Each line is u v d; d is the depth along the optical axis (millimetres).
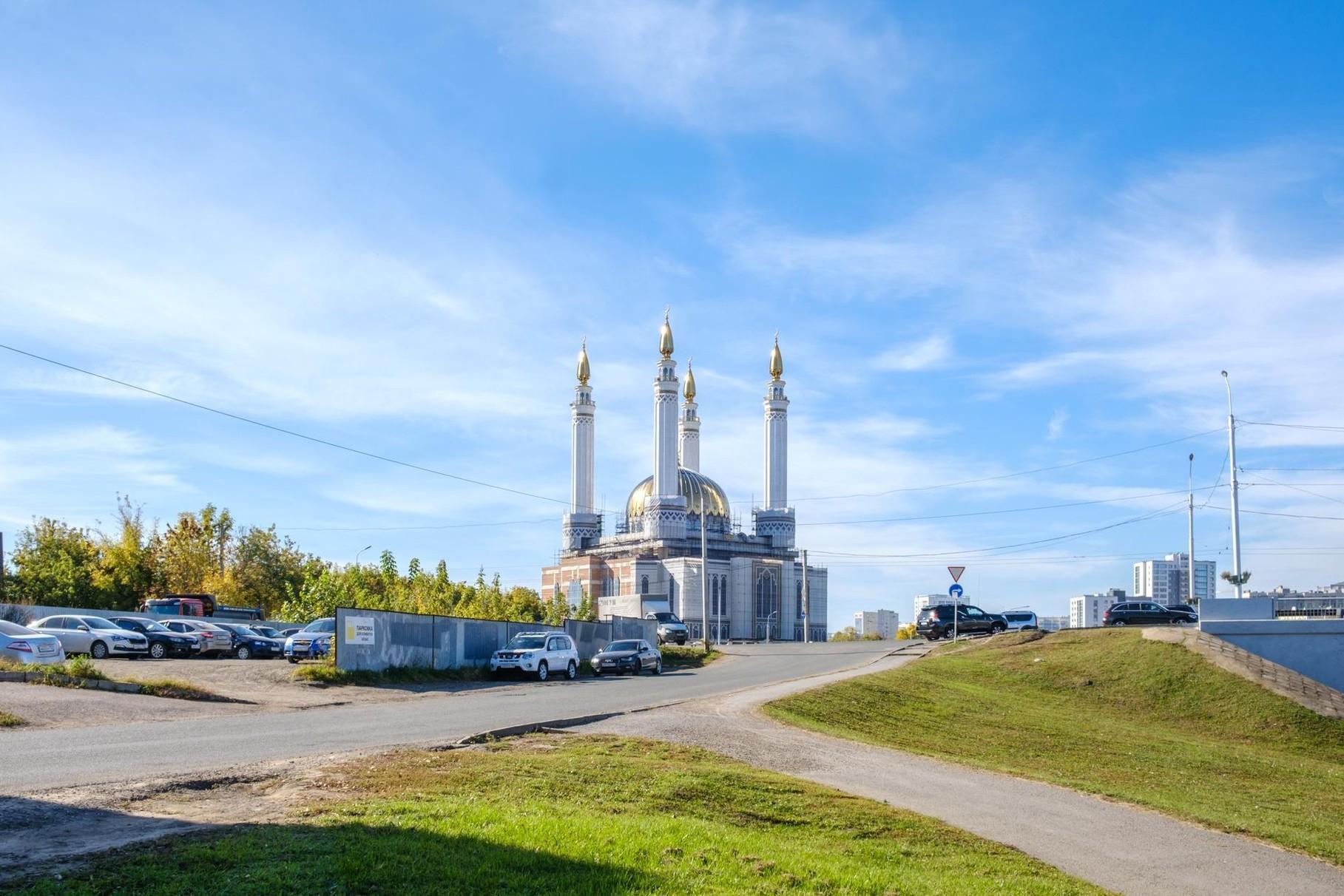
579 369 132500
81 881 9148
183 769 15312
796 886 11547
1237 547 60719
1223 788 26906
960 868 14102
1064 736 33625
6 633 32719
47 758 16297
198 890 9156
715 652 64625
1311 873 16703
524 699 32125
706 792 16219
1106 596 168500
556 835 11891
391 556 62500
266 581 86000
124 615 56594
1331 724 38312
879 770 21594
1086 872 15180
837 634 130375
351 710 27344
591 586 123625
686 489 127188
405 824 11797
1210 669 43156
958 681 44656
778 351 131875
